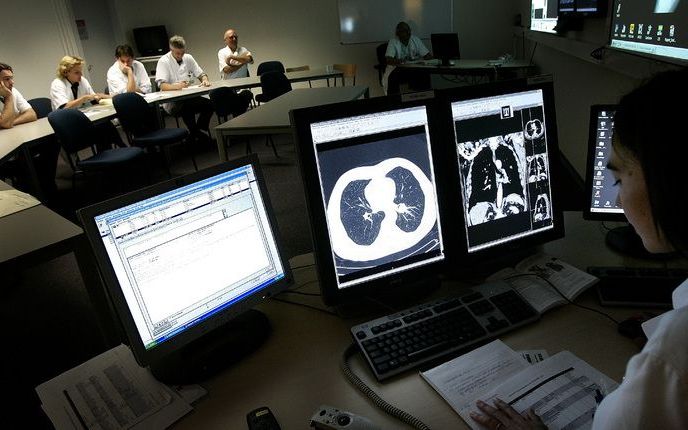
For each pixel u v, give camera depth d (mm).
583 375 861
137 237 889
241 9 7426
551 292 1118
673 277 1125
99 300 1813
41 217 1930
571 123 3633
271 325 1114
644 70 1912
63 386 958
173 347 937
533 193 1226
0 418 1853
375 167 1079
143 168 5070
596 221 1487
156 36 7516
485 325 1017
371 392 875
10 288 2869
